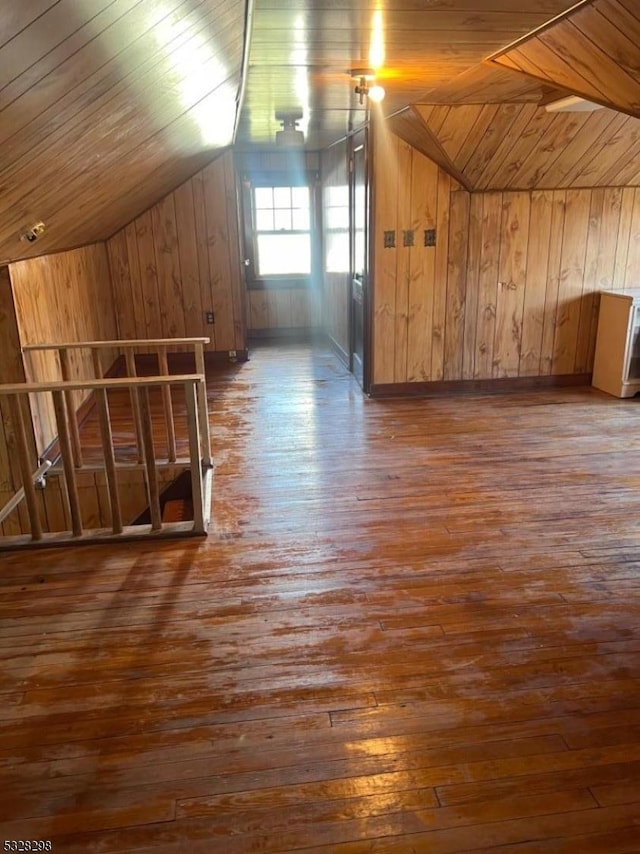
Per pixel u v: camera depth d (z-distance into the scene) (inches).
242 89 128.5
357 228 215.6
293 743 73.6
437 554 113.2
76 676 84.7
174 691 81.8
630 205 204.5
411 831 63.2
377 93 125.2
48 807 66.3
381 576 106.7
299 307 300.2
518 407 197.5
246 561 111.9
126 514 156.3
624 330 199.5
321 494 138.3
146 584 105.3
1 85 56.8
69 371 147.7
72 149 93.1
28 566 110.9
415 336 206.8
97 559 113.0
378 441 169.8
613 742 73.2
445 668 85.1
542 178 192.1
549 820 64.2
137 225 242.4
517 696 80.1
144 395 113.7
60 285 177.8
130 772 70.2
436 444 167.0
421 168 191.5
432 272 201.3
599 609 97.2
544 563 109.9
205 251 247.9
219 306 254.5
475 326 208.7
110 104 83.6
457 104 158.4
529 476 146.0
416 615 96.3
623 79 95.5
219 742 73.9
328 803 66.2
